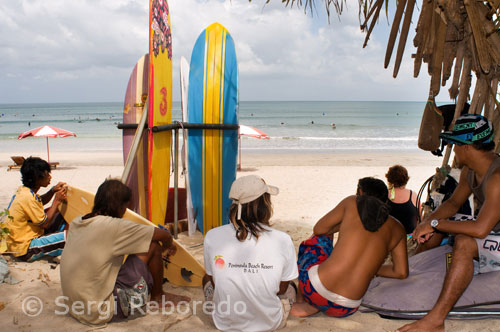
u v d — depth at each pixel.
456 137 2.68
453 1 3.04
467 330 2.68
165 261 3.47
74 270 2.62
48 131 14.59
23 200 3.77
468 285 2.75
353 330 2.69
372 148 26.14
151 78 4.27
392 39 3.35
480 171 2.68
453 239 3.22
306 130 46.66
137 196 4.83
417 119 74.94
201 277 3.47
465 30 3.31
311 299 2.76
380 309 2.91
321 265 2.72
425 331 2.55
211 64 5.06
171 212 5.50
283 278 2.53
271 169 14.00
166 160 5.00
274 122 64.44
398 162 17.25
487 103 3.40
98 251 2.61
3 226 3.85
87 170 13.80
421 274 3.07
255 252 2.43
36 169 3.87
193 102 5.16
